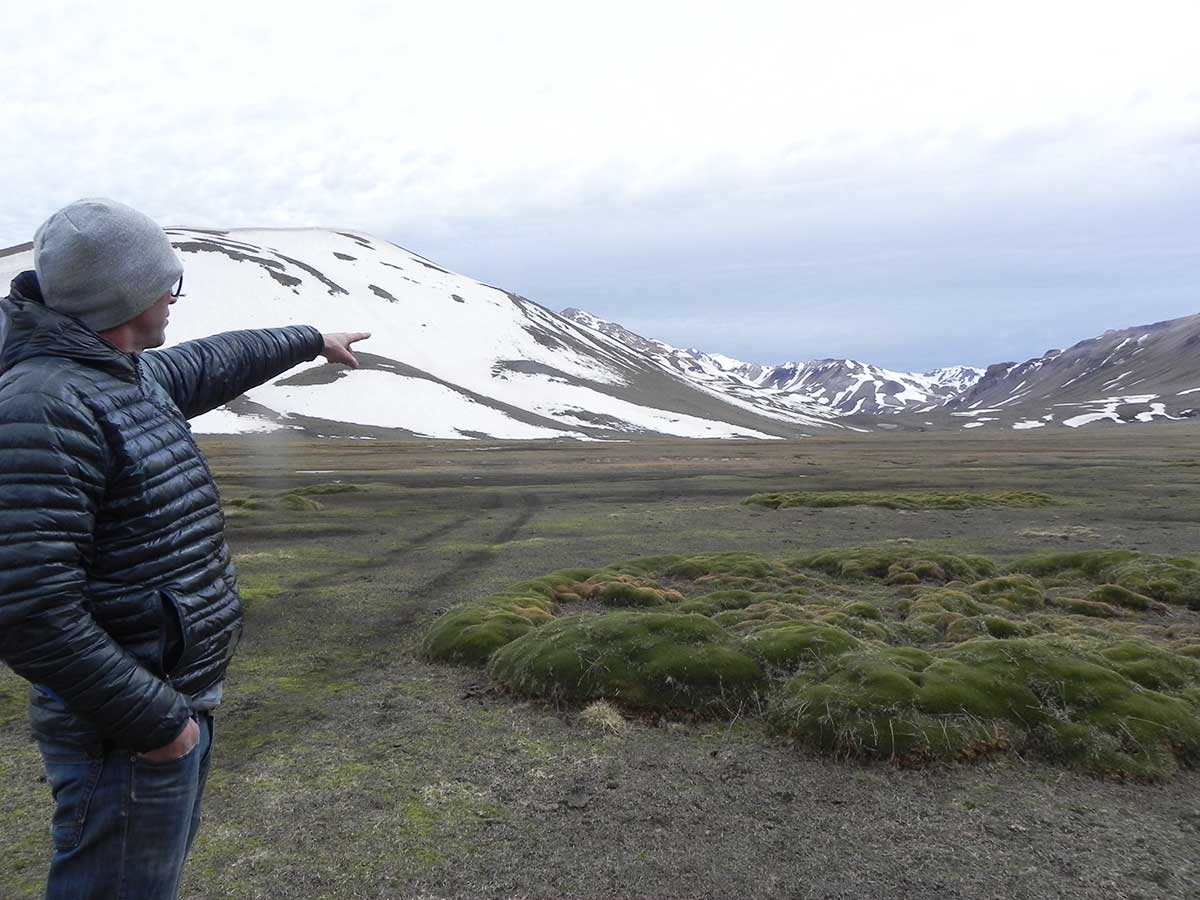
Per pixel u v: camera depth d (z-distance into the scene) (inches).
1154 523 1239.5
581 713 379.9
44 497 108.7
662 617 439.8
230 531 1178.6
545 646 425.4
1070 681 364.8
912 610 585.3
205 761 139.5
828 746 334.0
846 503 1535.4
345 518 1360.7
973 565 788.0
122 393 123.1
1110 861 254.8
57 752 124.2
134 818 124.2
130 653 121.4
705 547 997.8
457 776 315.6
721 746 345.7
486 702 403.9
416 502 1680.6
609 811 286.4
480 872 245.1
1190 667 414.6
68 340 118.2
